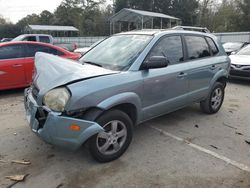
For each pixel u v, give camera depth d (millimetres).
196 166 3658
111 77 3592
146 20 36000
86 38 39094
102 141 3637
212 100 5766
